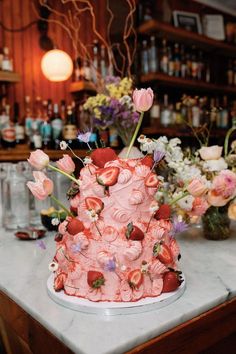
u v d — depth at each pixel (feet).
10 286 2.61
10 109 9.85
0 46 9.67
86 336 1.91
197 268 2.96
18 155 8.52
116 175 2.24
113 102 5.76
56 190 4.82
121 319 2.08
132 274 2.20
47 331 2.07
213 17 12.51
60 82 10.81
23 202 4.74
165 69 10.54
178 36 10.68
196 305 2.25
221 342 2.51
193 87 11.55
